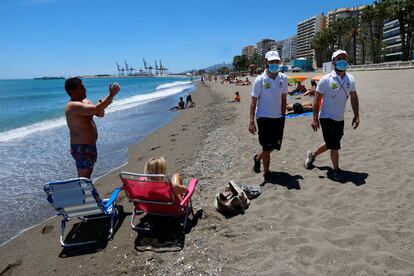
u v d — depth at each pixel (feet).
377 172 17.98
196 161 24.70
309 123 34.27
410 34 182.29
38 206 18.78
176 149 30.25
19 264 12.73
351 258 10.85
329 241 11.93
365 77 101.14
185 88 186.70
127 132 42.37
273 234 12.72
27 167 26.71
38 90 205.16
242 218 14.43
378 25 249.75
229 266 11.09
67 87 14.19
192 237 13.20
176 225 14.38
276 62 16.28
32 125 51.70
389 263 10.44
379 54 234.79
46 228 15.51
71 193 12.76
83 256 12.80
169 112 65.00
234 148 27.17
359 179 17.26
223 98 89.81
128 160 27.89
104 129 45.19
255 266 10.92
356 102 17.35
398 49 291.17
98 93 144.77
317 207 14.64
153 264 11.72
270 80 16.58
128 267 11.75
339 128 17.24
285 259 11.12
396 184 16.16
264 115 17.06
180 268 11.30
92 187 12.64
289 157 22.31
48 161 28.50
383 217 13.19
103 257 12.57
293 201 15.48
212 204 16.20
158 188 12.94
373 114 35.19
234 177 19.75
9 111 75.20
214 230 13.61
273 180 18.26
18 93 166.40
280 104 16.99
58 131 44.96
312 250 11.47
